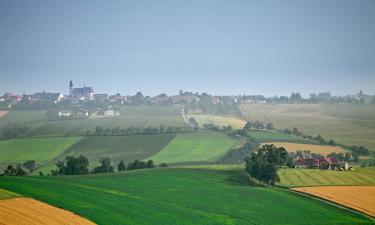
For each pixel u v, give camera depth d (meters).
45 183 138.25
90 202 118.56
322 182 161.25
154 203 124.56
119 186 144.00
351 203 136.88
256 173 162.25
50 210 106.44
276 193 145.50
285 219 118.44
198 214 116.75
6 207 105.38
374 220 121.81
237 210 123.56
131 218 107.62
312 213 125.12
